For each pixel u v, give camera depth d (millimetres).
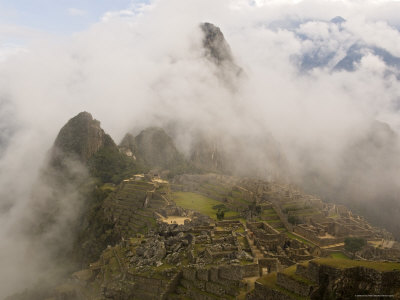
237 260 73062
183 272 78500
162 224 128000
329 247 139375
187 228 107125
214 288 69688
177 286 76562
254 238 106125
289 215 173125
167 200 190125
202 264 76125
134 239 119438
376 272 44875
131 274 83625
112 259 108562
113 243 164500
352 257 129375
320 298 46281
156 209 174250
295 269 51625
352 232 158500
